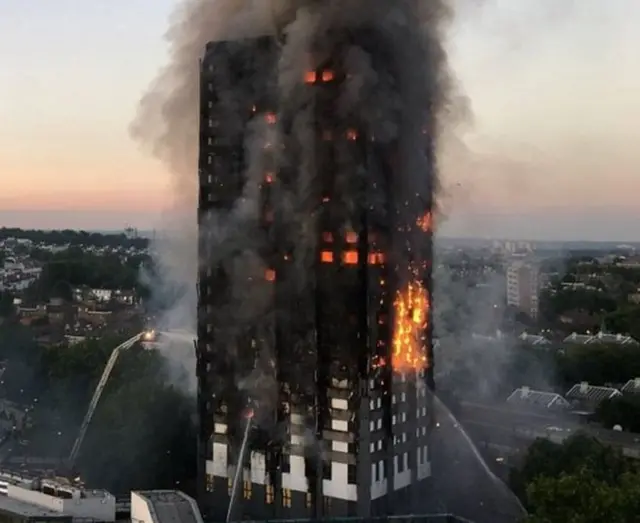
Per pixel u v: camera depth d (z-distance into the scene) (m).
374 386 151.25
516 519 153.50
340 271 152.25
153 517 121.19
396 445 156.75
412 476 161.62
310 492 154.00
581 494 112.62
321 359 153.12
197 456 177.88
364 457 148.00
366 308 149.75
